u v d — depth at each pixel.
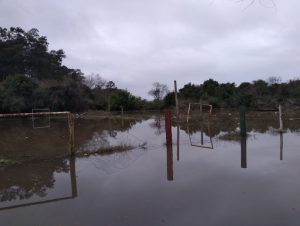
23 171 7.88
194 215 4.67
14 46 58.03
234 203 5.12
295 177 6.52
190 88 41.12
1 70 56.72
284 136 12.66
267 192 5.61
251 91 35.31
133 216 4.72
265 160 8.25
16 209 5.28
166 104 39.91
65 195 5.93
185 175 6.97
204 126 18.61
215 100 34.69
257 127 16.58
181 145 11.23
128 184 6.42
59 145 11.94
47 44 65.88
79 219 4.71
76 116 33.09
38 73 63.12
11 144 12.65
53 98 35.53
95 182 6.70
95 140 13.05
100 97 43.59
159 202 5.28
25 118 31.50
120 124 22.47
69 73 64.06
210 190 5.83
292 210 4.75
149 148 10.61
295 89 34.34
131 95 41.00
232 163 8.02
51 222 4.66
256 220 4.43
